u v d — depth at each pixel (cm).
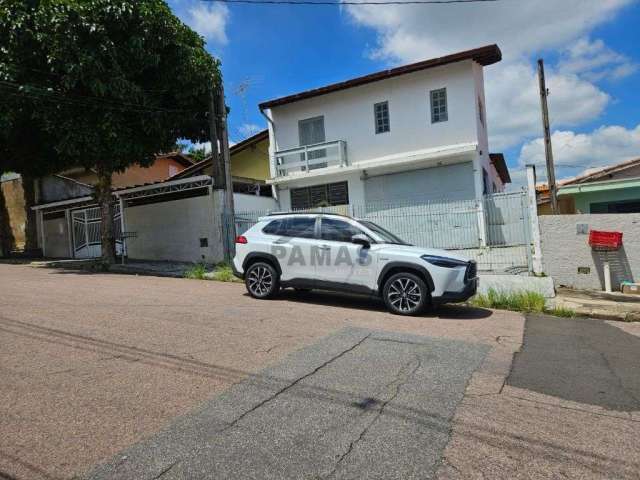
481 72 1853
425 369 494
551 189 1423
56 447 319
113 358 500
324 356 525
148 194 1773
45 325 631
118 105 1321
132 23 1280
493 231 1222
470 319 771
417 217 1375
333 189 1900
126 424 353
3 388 416
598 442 342
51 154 1602
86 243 2083
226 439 333
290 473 293
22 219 2452
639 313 812
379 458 312
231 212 1595
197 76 1414
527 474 298
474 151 1614
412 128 1759
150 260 1731
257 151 2258
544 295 962
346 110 1886
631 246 1047
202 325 652
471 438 343
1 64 1176
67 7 1170
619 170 1861
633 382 475
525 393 436
